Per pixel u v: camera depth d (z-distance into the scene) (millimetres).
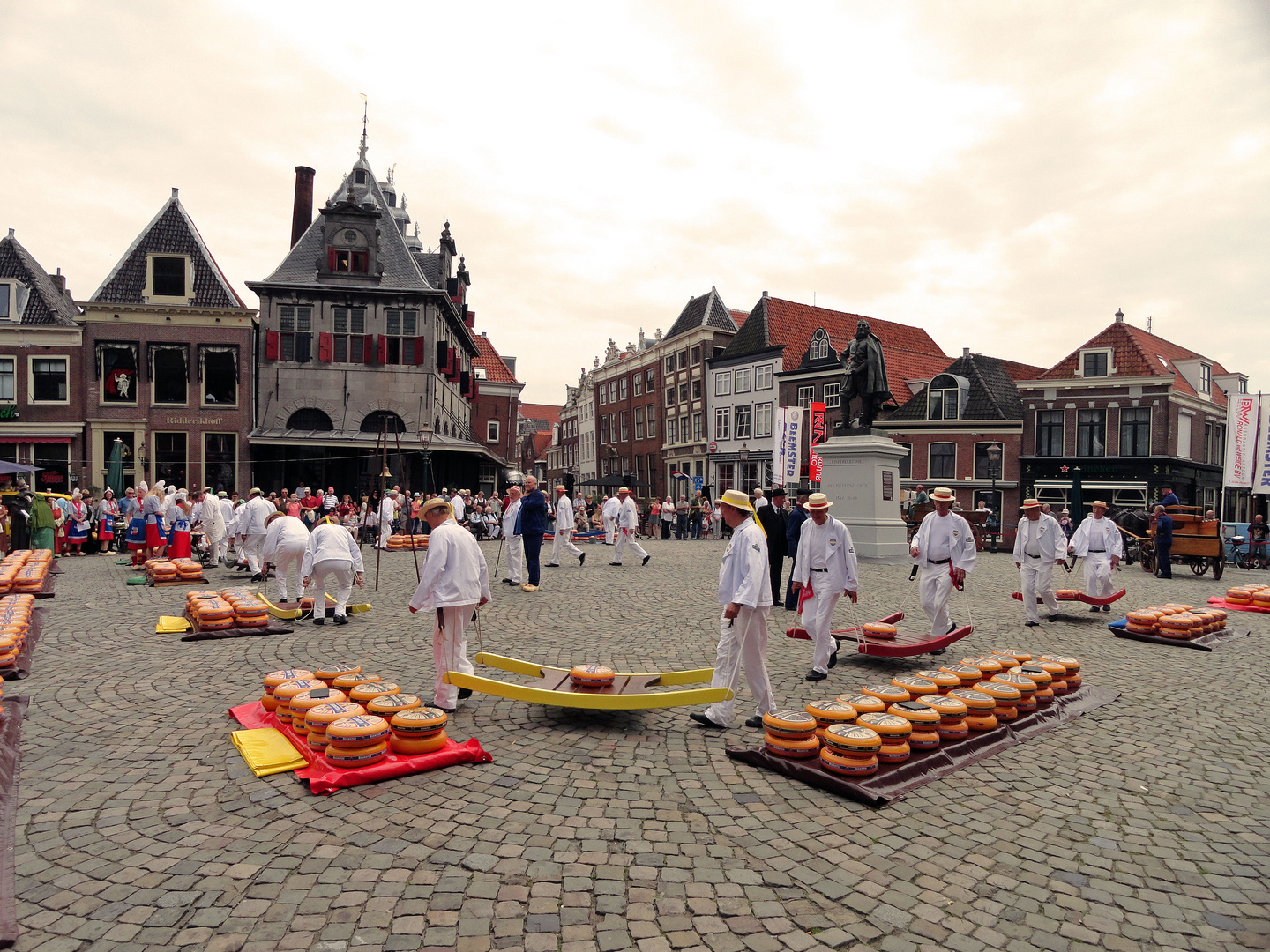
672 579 14984
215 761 4801
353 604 10734
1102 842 3898
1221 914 3236
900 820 4109
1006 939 3020
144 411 30609
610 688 5828
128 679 6789
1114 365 33906
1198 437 35094
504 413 51031
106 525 21125
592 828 3928
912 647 7438
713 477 46312
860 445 18469
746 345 44500
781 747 4793
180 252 31188
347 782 4402
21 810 4047
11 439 29656
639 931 3010
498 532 28609
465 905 3168
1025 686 5852
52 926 2988
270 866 3469
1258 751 5355
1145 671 7855
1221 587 16219
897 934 3031
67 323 30922
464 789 4418
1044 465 35031
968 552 8453
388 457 31859
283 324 31781
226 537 17156
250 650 8039
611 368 59250
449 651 5949
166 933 2947
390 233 33688
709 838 3832
